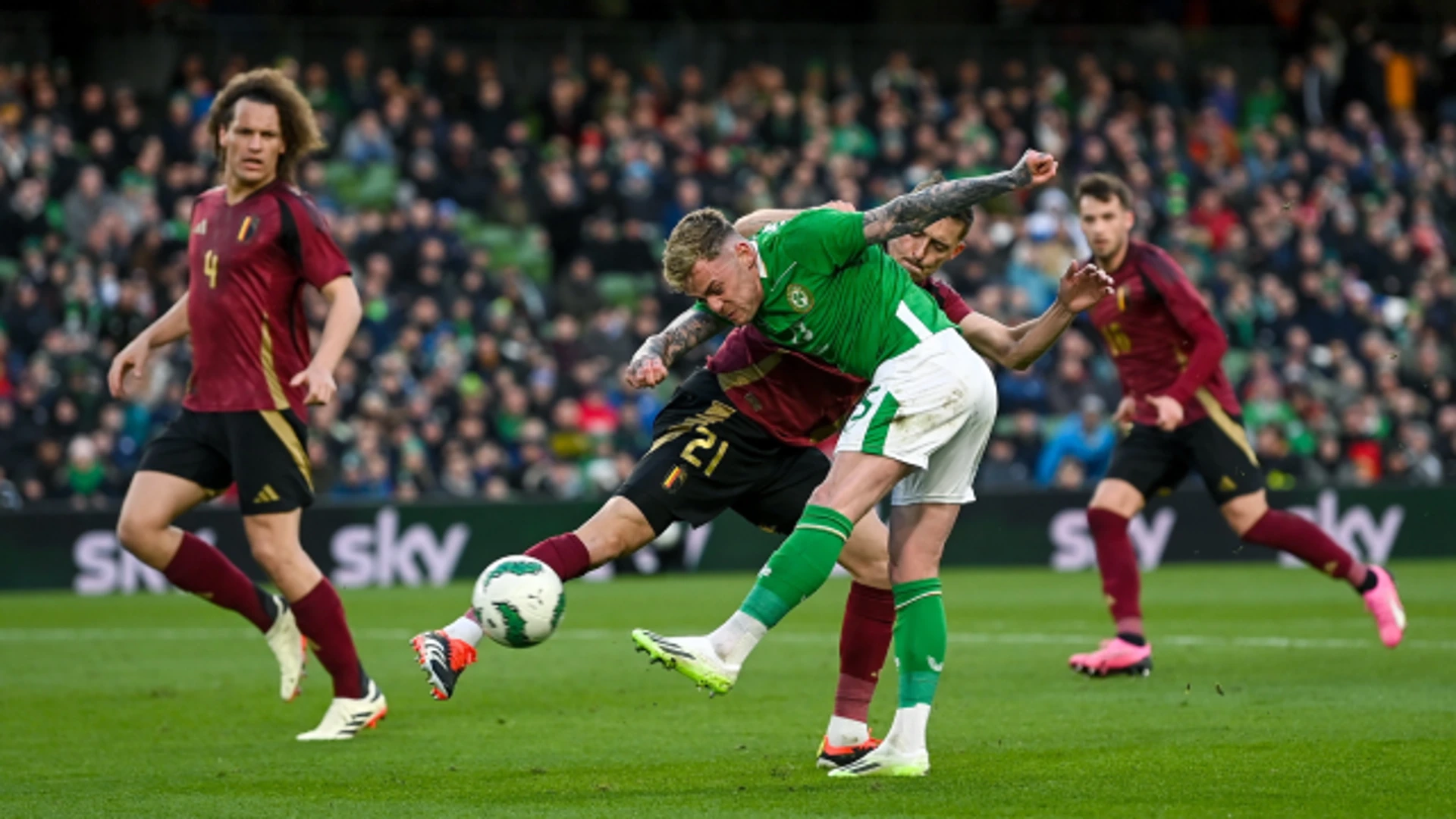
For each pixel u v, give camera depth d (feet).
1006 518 184.65
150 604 148.36
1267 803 52.60
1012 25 292.40
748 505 64.18
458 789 57.67
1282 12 298.35
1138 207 248.52
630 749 66.95
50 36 244.22
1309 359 231.09
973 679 89.81
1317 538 94.99
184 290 197.77
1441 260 253.85
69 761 64.85
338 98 237.45
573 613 135.64
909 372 56.34
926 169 245.45
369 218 209.26
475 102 245.24
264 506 69.97
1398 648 103.96
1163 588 156.66
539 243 229.25
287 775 61.11
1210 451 93.91
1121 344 95.86
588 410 197.26
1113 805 52.49
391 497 178.29
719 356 63.26
